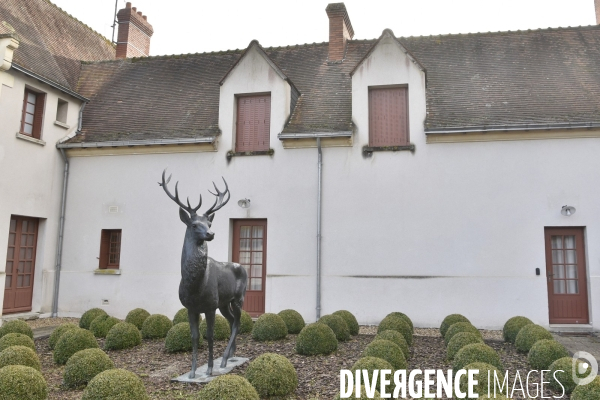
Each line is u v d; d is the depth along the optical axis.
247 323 9.41
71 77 14.52
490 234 10.57
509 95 11.55
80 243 12.52
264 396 5.40
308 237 11.33
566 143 10.51
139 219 12.26
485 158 10.78
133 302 12.02
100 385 4.81
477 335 7.45
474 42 13.66
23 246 11.76
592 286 10.09
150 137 12.30
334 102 12.41
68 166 12.86
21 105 11.40
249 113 12.27
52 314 12.30
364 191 11.22
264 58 12.12
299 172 11.57
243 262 11.87
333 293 11.05
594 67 12.10
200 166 12.10
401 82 11.37
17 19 13.25
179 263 11.90
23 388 4.89
